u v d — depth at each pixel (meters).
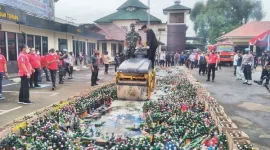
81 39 27.77
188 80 14.19
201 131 5.39
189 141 5.13
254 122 6.86
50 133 5.08
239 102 9.52
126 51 10.02
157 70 23.52
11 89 11.22
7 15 13.61
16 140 4.68
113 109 7.75
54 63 11.28
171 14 45.66
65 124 5.89
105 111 7.45
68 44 24.45
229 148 4.59
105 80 15.38
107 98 8.89
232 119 7.14
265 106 8.82
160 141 4.78
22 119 5.95
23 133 5.29
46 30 20.30
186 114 6.45
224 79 17.45
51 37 21.17
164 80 14.82
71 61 16.11
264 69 14.51
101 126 6.09
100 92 9.72
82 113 7.03
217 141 4.80
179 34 45.31
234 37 37.94
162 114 6.56
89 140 5.02
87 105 7.45
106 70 19.73
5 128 5.27
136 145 4.42
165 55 30.42
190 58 27.39
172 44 45.50
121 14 48.66
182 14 45.09
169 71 22.08
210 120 5.99
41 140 4.80
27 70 8.29
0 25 15.09
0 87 9.01
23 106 7.97
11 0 15.36
